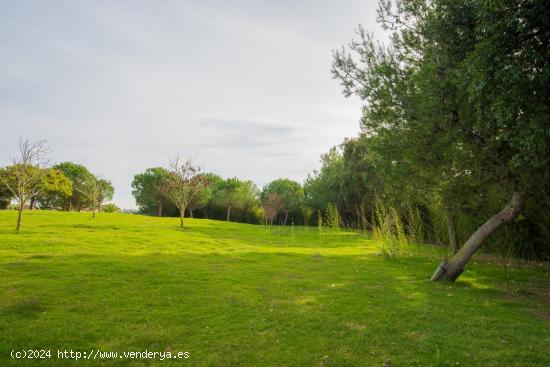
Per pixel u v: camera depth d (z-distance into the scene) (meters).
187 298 7.86
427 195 14.14
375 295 8.42
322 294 8.50
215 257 14.54
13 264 10.88
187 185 30.97
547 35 6.27
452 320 6.57
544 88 6.52
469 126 9.77
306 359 4.89
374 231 17.92
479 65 6.72
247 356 4.99
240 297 8.03
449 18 9.23
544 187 9.75
